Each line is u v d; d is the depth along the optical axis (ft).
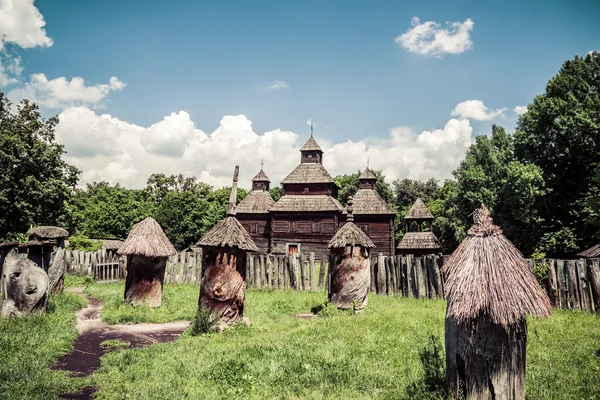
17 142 112.06
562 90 122.52
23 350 26.25
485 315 15.78
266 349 26.61
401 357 24.00
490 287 15.71
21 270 37.27
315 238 138.21
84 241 124.47
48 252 48.01
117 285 73.87
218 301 35.24
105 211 223.30
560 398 17.07
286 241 139.95
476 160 142.92
